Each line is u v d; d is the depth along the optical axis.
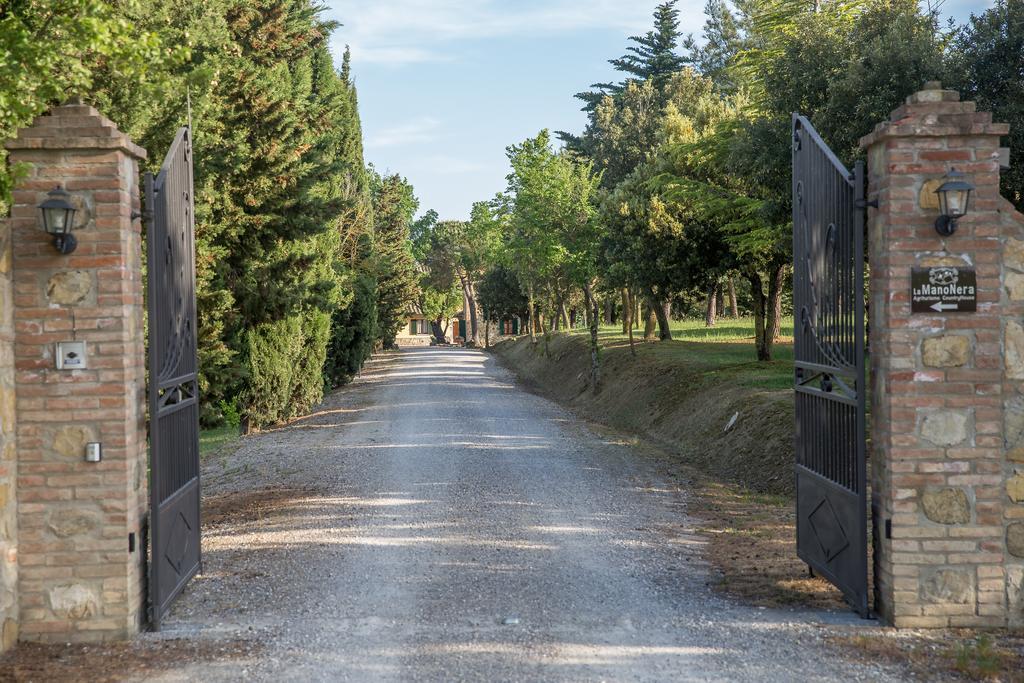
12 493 7.04
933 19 16.30
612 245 33.44
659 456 19.16
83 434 7.12
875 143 7.37
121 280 7.15
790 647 6.83
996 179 7.10
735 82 60.88
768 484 15.63
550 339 54.00
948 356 7.16
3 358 6.92
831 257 8.04
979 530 7.19
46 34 9.87
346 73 51.00
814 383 9.81
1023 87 14.15
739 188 27.41
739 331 42.72
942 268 7.13
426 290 96.94
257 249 20.50
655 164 33.41
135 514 7.33
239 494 14.79
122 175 7.20
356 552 10.18
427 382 41.84
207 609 8.07
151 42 9.24
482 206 78.25
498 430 22.95
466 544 10.55
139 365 7.54
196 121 16.23
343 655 6.77
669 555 10.00
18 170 6.87
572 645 6.97
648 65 68.75
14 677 6.30
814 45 17.94
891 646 6.79
